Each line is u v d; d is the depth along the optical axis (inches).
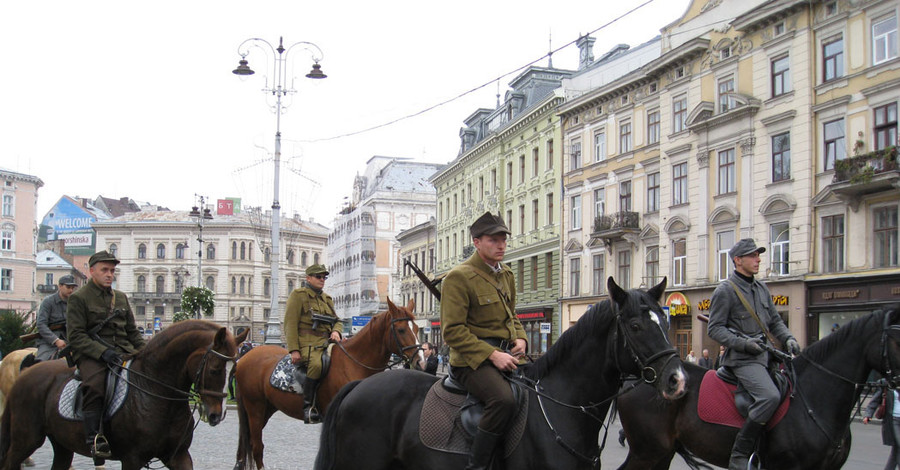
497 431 207.8
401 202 3545.8
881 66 1032.8
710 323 286.4
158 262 4234.7
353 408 229.0
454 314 218.4
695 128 1342.3
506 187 2126.0
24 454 324.8
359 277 3513.8
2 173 3174.2
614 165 1603.1
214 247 4229.8
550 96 1830.7
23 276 3248.0
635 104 1541.6
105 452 294.7
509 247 2073.1
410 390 229.1
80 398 304.8
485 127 2379.4
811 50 1140.5
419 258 2910.9
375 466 224.2
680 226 1385.3
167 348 301.6
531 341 1898.4
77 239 4694.9
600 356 213.3
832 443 270.2
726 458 284.2
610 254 1587.1
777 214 1178.6
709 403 288.0
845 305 1055.6
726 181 1293.1
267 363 419.8
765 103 1213.1
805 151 1134.4
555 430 210.8
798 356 287.0
